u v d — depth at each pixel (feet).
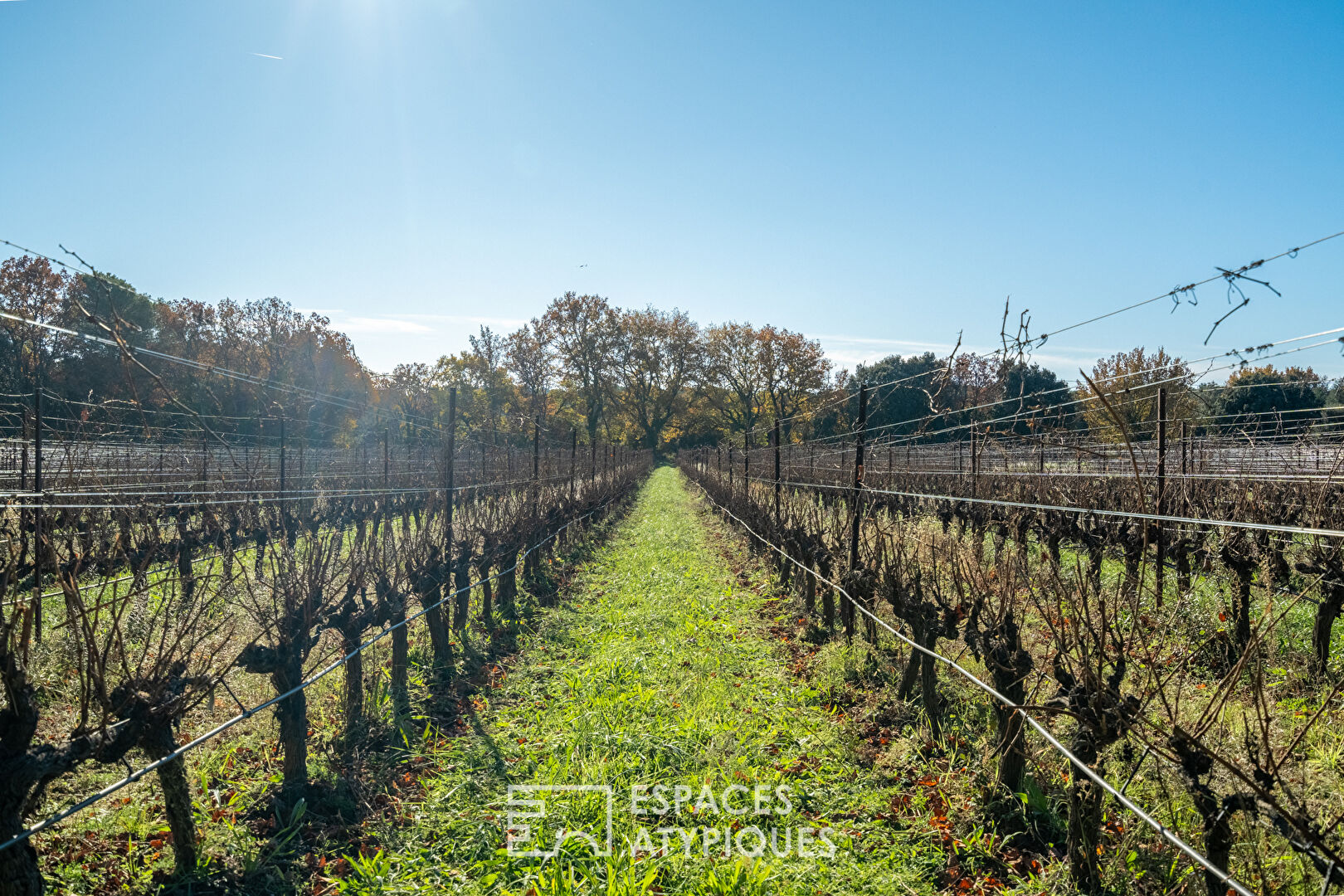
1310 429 35.70
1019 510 37.37
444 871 14.70
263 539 35.42
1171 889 12.72
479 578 33.27
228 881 14.11
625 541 66.28
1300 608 27.66
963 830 15.61
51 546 12.51
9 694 10.75
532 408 203.82
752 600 38.32
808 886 13.84
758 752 19.44
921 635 20.54
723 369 243.60
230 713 21.11
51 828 15.03
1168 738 11.25
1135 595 13.42
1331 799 12.10
